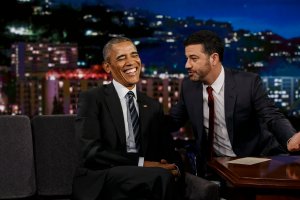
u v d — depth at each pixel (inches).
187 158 99.7
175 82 264.5
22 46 307.0
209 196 77.0
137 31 266.2
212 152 99.1
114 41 92.7
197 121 99.4
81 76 299.0
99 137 88.8
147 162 88.0
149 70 267.4
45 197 101.9
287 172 72.0
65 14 291.3
